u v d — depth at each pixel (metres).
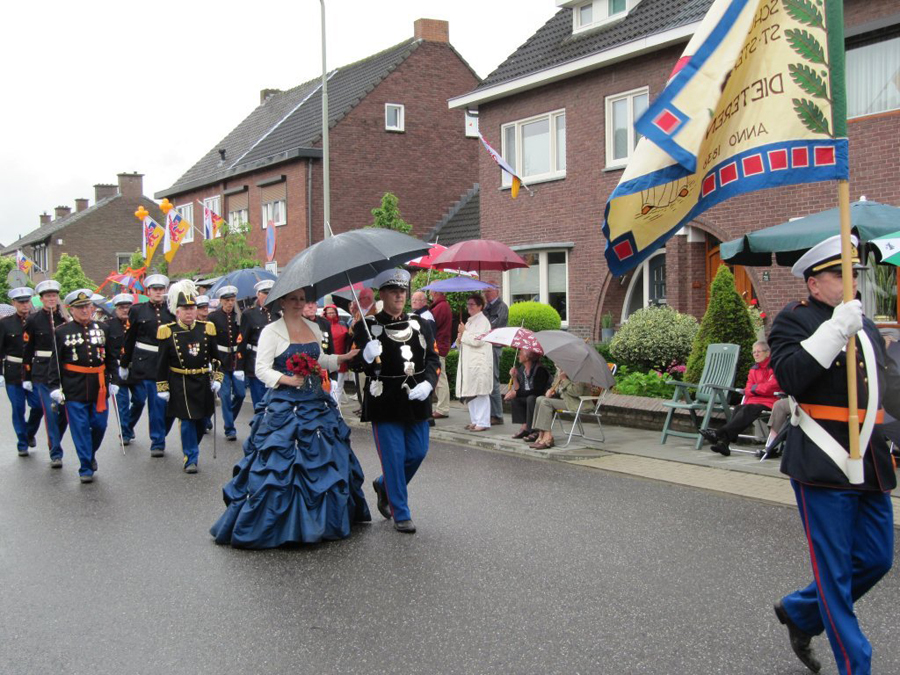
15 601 5.77
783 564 6.24
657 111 4.61
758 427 10.84
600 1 20.52
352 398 17.27
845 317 3.90
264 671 4.60
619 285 19.83
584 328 20.11
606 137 19.38
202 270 38.38
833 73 4.35
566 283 20.77
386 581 6.01
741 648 4.78
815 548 4.16
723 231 16.78
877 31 14.20
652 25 18.53
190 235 39.62
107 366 10.09
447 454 11.04
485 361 12.67
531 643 4.89
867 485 4.08
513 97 21.75
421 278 19.11
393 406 7.20
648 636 4.96
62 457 11.13
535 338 11.27
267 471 6.93
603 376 10.63
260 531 6.82
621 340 15.66
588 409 11.21
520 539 6.98
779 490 8.49
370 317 7.34
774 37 4.52
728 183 4.71
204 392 10.13
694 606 5.43
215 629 5.20
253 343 12.91
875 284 14.14
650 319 15.42
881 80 14.27
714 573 6.06
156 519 7.89
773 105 4.54
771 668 4.52
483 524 7.46
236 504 7.00
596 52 18.95
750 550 6.59
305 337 7.41
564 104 20.34
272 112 38.47
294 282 6.73
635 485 8.93
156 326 11.54
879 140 14.27
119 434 12.29
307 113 34.22
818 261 4.21
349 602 5.61
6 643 5.05
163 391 10.06
